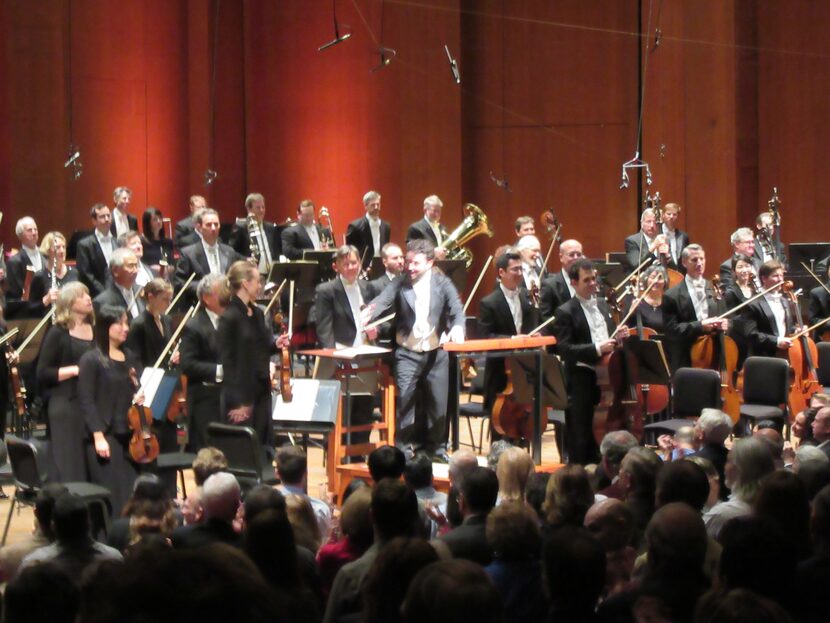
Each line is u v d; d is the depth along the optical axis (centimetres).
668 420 1202
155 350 1067
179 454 1011
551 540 438
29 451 927
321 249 1755
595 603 438
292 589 479
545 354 1131
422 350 1238
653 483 679
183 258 1505
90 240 1589
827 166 2030
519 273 1288
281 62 2159
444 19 2097
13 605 345
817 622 486
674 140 2017
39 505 664
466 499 623
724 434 868
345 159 2141
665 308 1334
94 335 966
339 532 730
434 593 318
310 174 2156
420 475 789
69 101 1973
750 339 1336
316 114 2148
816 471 688
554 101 2211
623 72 2177
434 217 1731
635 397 1153
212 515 632
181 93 2103
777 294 1362
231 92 2167
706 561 572
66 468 962
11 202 1917
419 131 2108
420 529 679
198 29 2116
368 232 1797
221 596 216
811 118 2033
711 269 2002
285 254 1788
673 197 2022
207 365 1055
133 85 2041
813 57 2030
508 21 2219
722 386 1258
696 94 2000
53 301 1331
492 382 1230
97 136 2005
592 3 2183
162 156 2078
